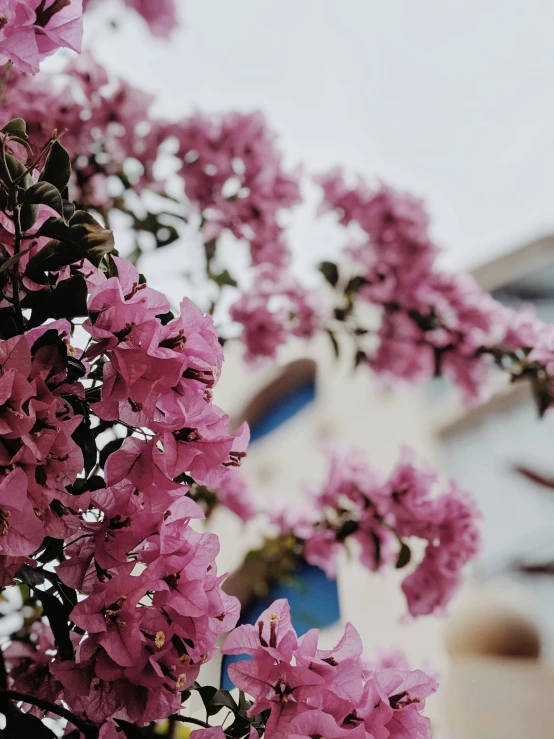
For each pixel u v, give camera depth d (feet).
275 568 9.37
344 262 9.53
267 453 19.57
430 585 7.39
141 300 3.03
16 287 2.91
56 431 2.66
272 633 3.25
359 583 15.70
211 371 2.95
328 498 8.14
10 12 2.81
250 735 3.02
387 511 7.71
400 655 9.77
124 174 7.47
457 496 7.62
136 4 9.97
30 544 2.53
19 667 4.96
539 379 8.50
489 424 16.80
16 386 2.60
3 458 2.56
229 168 7.88
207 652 3.02
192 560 2.99
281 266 8.86
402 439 17.30
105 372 2.86
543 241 18.86
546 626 14.35
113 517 2.96
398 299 9.23
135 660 2.79
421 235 9.33
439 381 18.01
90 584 2.99
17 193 2.94
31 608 5.22
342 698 3.07
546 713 12.44
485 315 9.09
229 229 7.95
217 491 8.27
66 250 2.96
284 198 8.21
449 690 13.20
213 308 7.13
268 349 9.20
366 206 9.42
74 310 2.86
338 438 18.30
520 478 16.11
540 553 15.19
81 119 7.28
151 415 2.92
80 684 2.91
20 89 6.88
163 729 4.34
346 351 19.04
